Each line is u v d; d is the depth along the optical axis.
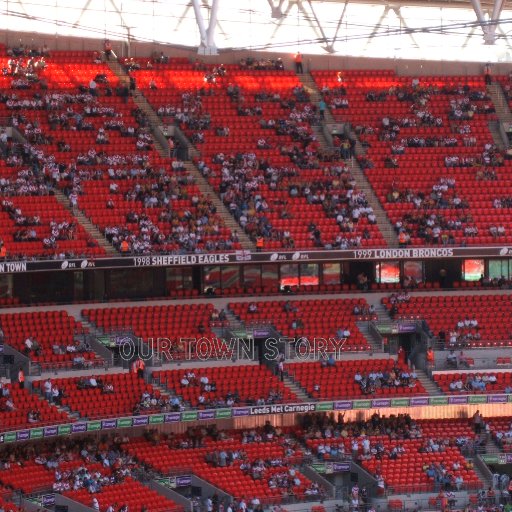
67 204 141.12
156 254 135.88
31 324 130.12
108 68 165.88
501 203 153.25
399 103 169.75
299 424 133.25
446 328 141.88
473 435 133.88
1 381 121.06
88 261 131.38
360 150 160.12
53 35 167.12
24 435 114.00
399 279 148.62
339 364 136.50
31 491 110.56
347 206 150.00
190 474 121.06
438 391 135.38
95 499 110.44
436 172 157.38
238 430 130.62
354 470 127.25
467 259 149.88
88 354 128.38
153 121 158.75
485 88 174.62
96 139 151.88
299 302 142.62
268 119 163.12
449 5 179.12
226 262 137.62
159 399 125.62
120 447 122.94
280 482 122.25
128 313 135.88
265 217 145.38
